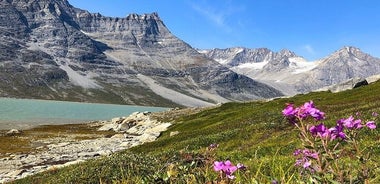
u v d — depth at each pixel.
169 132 79.94
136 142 81.38
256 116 56.38
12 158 62.84
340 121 3.47
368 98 61.28
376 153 13.94
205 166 6.30
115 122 141.00
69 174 19.09
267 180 5.29
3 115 181.38
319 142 3.28
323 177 3.33
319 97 84.62
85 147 78.44
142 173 15.27
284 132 32.69
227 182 4.26
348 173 3.43
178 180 6.22
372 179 3.44
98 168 17.86
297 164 4.76
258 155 24.17
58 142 89.25
